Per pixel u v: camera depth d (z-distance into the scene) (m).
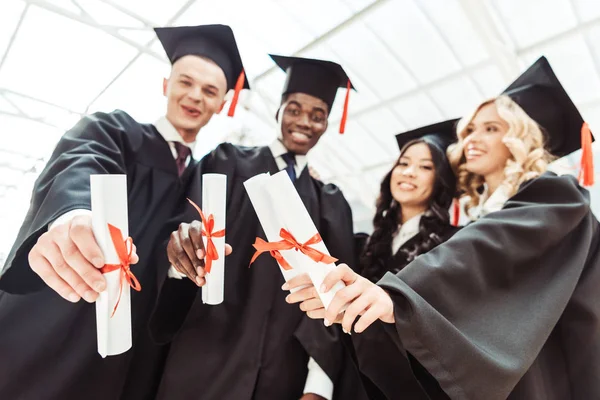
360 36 8.56
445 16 7.45
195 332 1.63
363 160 12.88
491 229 1.32
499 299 1.25
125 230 0.96
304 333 1.72
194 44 1.98
